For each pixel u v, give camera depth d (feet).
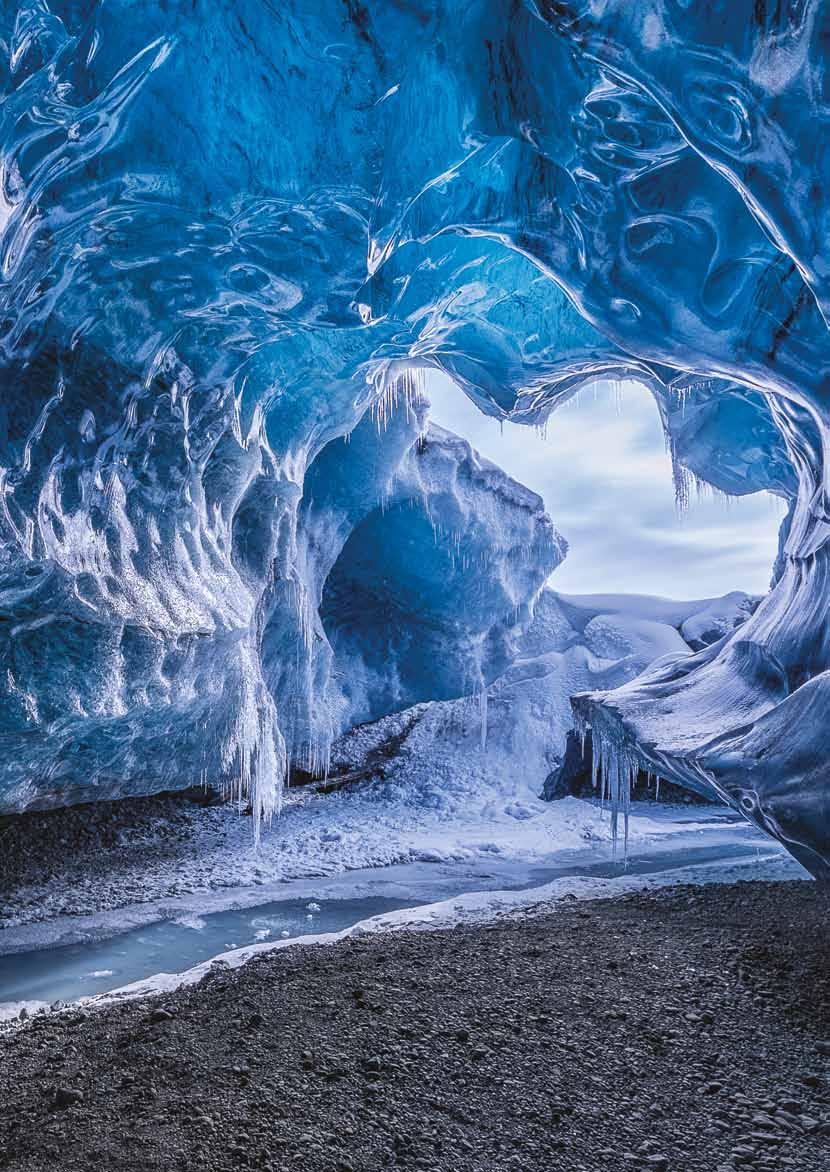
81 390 22.24
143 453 26.40
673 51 12.61
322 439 42.39
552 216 20.79
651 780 61.67
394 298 28.09
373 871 39.70
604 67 13.89
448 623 62.90
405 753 61.16
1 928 29.60
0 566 18.89
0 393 19.49
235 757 39.81
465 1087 12.12
